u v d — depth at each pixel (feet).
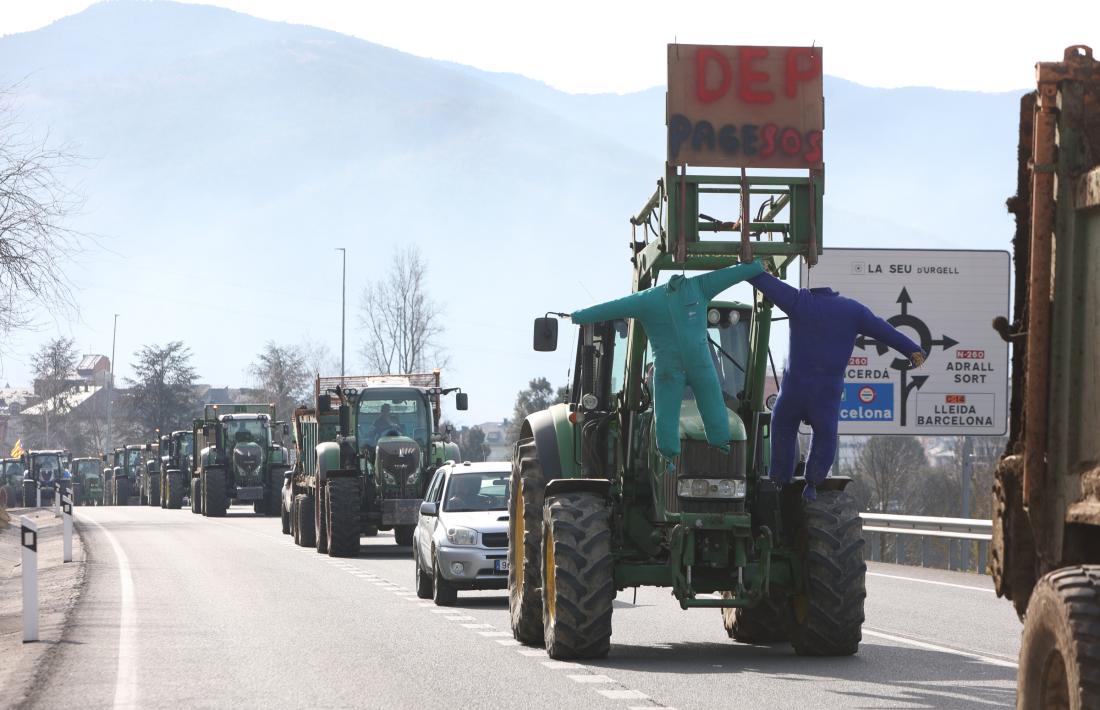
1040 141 58.80
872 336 105.09
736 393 119.44
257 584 195.11
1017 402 63.52
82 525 410.93
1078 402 57.26
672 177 107.04
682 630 137.59
